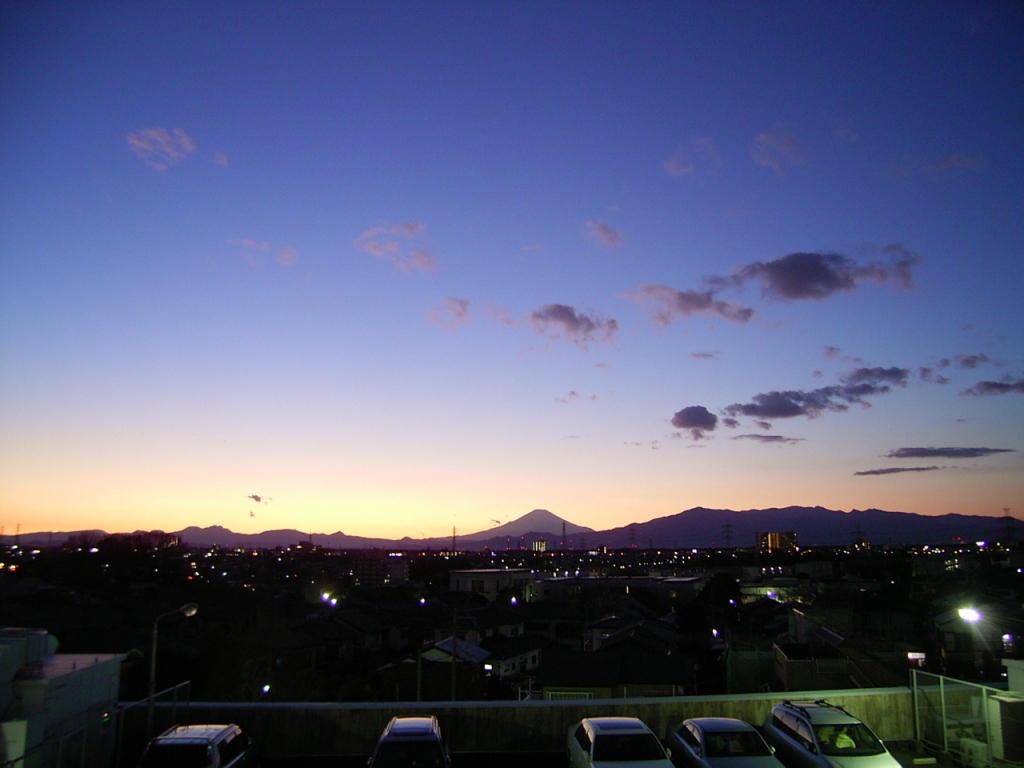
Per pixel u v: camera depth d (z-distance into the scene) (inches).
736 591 3560.5
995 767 482.9
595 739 444.1
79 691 471.2
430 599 3976.4
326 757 513.0
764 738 508.7
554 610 3056.1
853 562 5260.8
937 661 1424.7
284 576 5595.5
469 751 519.8
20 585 2847.0
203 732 439.2
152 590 3408.0
